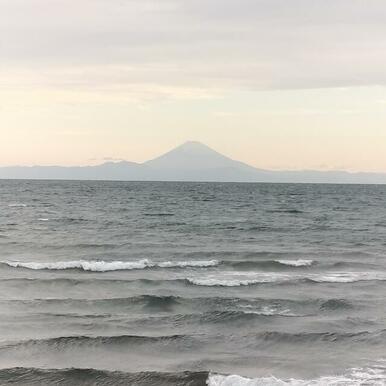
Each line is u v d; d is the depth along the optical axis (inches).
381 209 3080.7
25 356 545.0
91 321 661.9
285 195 5113.2
